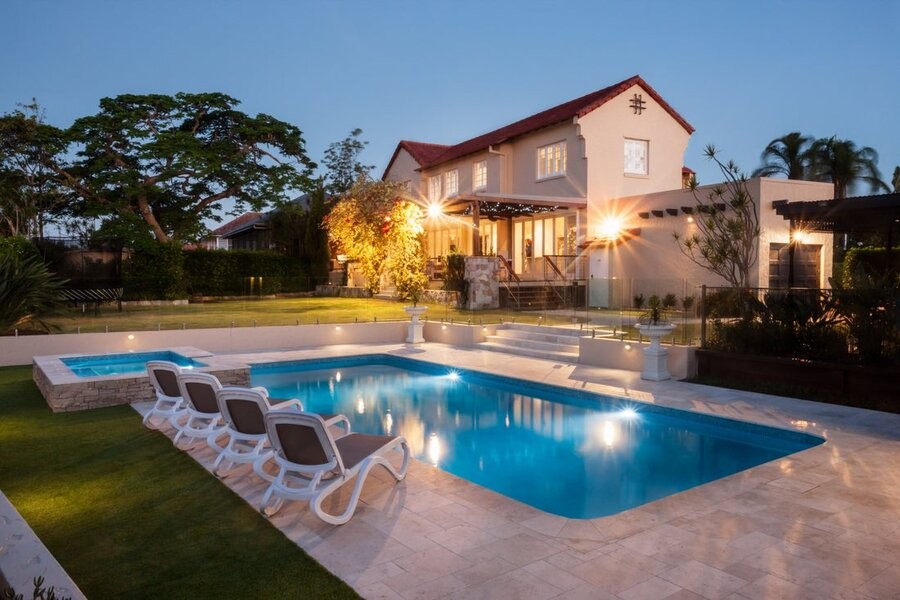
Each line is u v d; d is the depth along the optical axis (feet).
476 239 66.18
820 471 19.24
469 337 52.11
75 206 100.22
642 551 13.57
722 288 35.22
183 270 90.53
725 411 27.43
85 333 46.19
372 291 85.35
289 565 13.02
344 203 84.48
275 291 101.65
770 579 12.21
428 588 11.95
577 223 70.85
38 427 25.49
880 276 32.45
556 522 15.34
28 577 9.66
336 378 41.63
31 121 89.10
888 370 27.63
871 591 11.71
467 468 22.40
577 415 30.71
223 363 37.58
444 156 92.53
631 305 47.03
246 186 103.96
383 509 16.33
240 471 19.63
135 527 15.21
